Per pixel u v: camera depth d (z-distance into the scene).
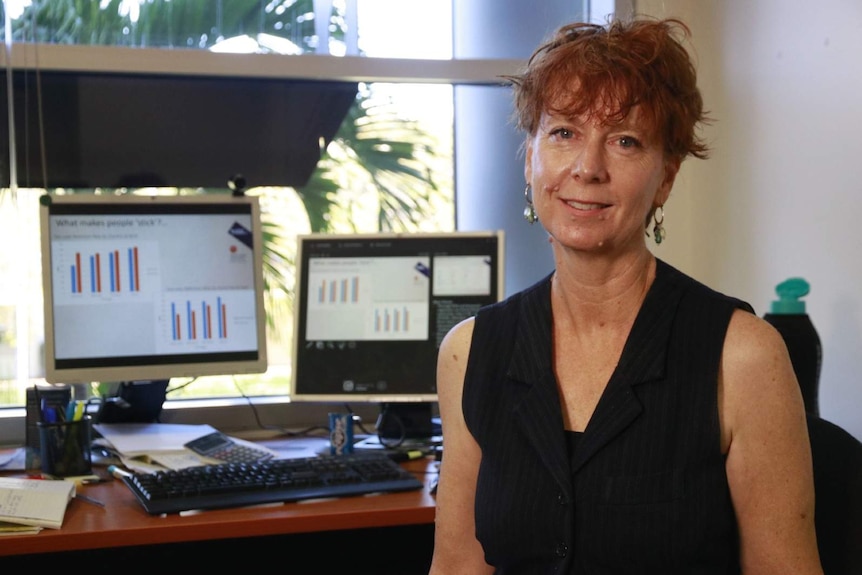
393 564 2.43
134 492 1.81
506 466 1.32
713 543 1.24
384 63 2.62
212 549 2.37
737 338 1.25
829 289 2.08
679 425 1.25
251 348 2.35
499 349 1.39
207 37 2.60
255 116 2.67
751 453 1.23
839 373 2.07
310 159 2.74
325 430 2.52
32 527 1.65
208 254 2.33
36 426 2.07
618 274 1.31
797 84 2.16
